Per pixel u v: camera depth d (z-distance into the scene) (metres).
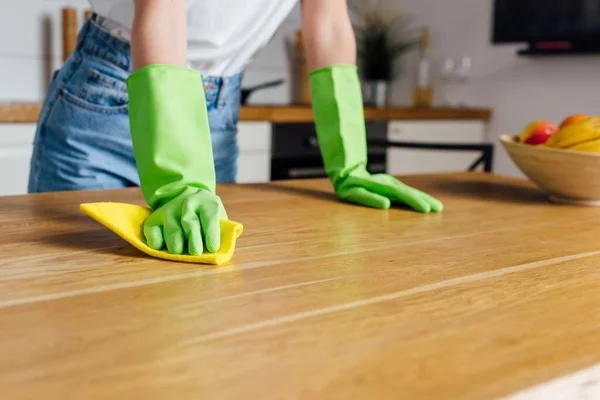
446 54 3.18
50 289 0.51
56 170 1.14
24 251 0.62
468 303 0.51
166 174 0.72
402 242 0.71
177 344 0.41
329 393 0.35
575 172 0.95
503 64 2.93
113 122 1.12
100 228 0.73
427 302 0.51
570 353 0.42
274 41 2.99
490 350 0.42
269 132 2.42
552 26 2.69
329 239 0.72
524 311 0.49
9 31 2.29
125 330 0.43
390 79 3.23
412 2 3.32
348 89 1.04
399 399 0.35
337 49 1.05
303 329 0.44
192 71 0.74
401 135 2.76
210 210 0.65
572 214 0.93
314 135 2.54
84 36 1.11
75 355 0.39
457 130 2.95
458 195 1.06
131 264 0.59
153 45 0.72
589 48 2.51
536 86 2.80
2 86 2.31
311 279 0.56
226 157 1.26
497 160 2.99
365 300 0.51
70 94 1.10
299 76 3.09
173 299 0.50
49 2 2.36
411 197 0.91
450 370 0.38
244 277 0.56
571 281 0.58
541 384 0.37
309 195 1.01
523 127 2.88
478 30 3.02
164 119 0.71
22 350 0.40
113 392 0.34
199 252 0.60
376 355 0.40
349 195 0.95
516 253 0.68
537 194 1.10
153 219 0.67
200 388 0.35
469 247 0.70
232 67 1.21
